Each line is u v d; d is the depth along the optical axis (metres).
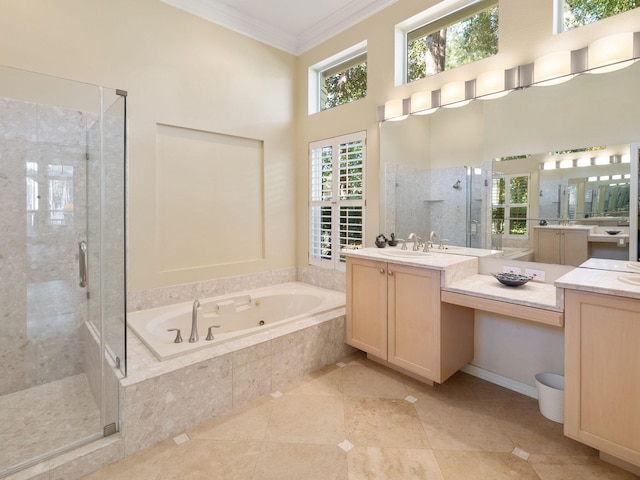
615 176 1.96
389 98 3.10
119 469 1.68
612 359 1.54
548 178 2.20
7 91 2.22
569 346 1.67
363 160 3.32
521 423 2.05
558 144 2.15
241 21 3.40
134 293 2.87
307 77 3.88
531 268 2.30
